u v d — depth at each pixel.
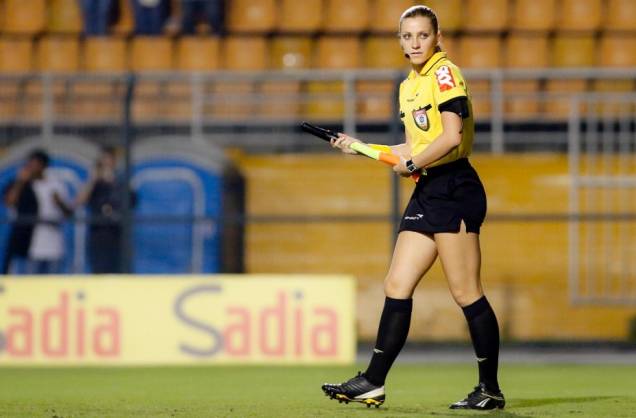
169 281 42.66
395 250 23.05
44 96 55.78
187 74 50.22
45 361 42.44
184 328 42.53
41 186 52.53
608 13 60.94
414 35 22.12
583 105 54.16
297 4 61.50
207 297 42.53
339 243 52.78
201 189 53.09
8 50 61.78
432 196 22.39
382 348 23.22
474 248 22.56
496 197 52.94
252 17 61.53
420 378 37.09
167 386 33.66
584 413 23.52
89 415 24.12
